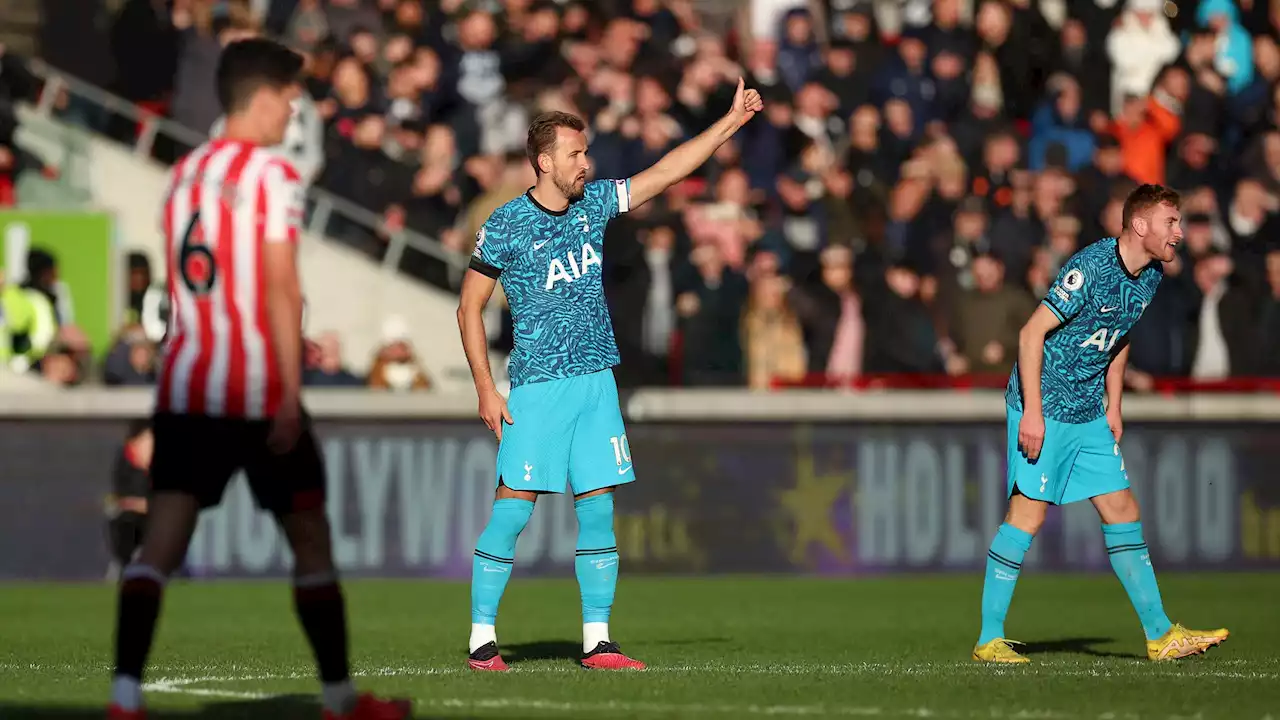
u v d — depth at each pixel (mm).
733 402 48344
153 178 57656
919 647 30141
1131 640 31641
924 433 48906
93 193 57375
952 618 37062
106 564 46844
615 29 57812
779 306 51156
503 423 24922
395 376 50438
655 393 48156
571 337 24656
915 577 48656
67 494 46844
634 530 48125
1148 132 59125
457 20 58594
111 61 60562
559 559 47625
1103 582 46844
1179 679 22953
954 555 49000
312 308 56375
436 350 56688
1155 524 49062
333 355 50500
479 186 56188
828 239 53156
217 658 27141
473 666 24656
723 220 52938
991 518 49125
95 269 53469
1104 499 26969
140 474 45969
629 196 25016
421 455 47500
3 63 59062
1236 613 37969
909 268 51625
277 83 17922
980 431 49094
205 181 17406
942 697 20594
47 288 52781
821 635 32938
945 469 48969
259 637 32312
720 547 48406
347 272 56531
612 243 51281
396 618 36906
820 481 48688
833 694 20844
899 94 56781
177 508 17375
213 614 38031
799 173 55094
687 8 62750
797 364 51031
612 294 51188
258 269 17391
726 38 64188
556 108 56000
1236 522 49469
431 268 58062
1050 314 25906
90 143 57562
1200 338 54625
